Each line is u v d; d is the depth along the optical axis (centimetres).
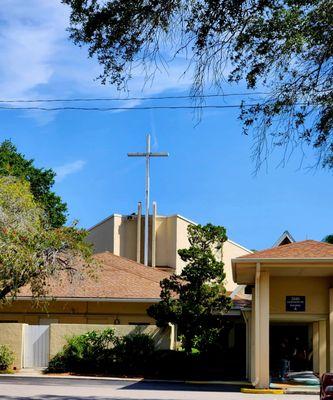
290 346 3553
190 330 3047
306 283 2725
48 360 3247
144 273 3953
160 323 3081
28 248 2698
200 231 3148
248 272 2694
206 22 1203
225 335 3503
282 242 3675
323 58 1241
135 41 1233
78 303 3612
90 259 3006
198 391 2386
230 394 2316
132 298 3506
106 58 1261
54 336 3262
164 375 2981
